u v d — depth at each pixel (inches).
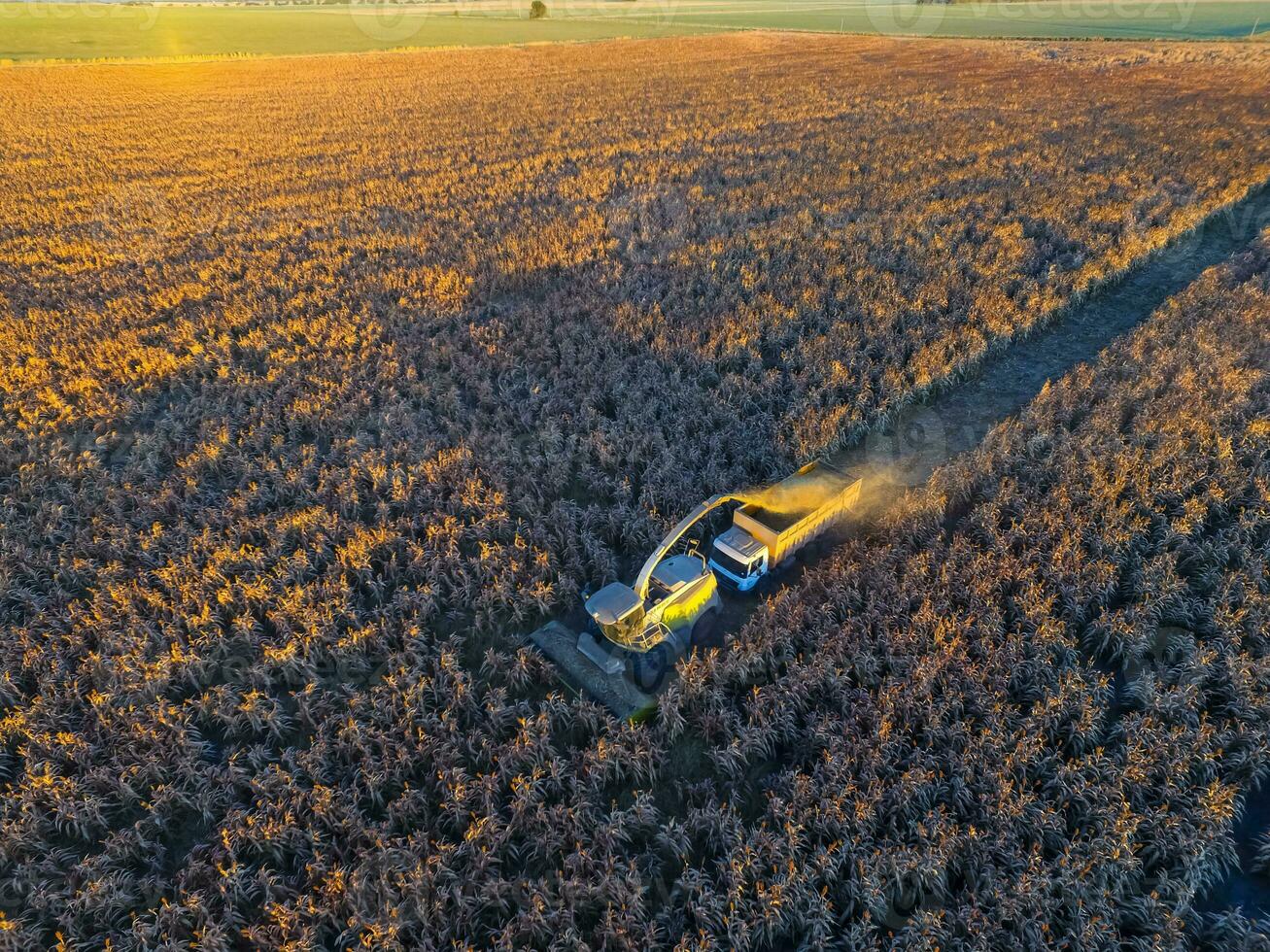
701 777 687.7
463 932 575.5
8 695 745.0
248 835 622.5
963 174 2154.3
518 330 1446.9
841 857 590.6
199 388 1295.5
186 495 1017.5
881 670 748.0
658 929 568.4
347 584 861.8
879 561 852.6
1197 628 778.8
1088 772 637.3
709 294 1508.4
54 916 587.5
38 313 1533.0
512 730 724.0
